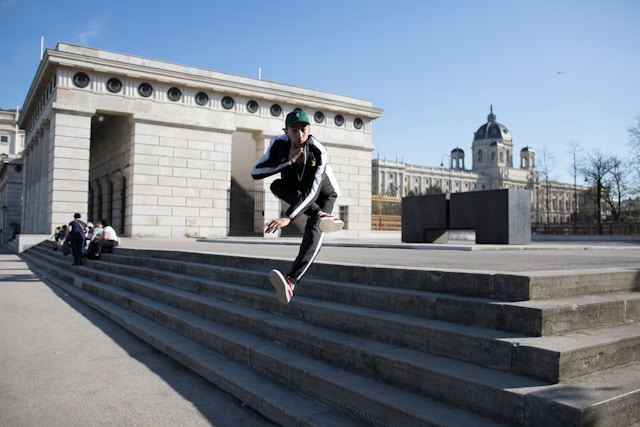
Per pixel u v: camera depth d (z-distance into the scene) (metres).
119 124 30.81
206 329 5.45
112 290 9.47
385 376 3.41
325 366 3.88
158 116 27.94
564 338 3.06
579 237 34.97
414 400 3.04
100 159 35.75
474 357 3.19
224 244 17.50
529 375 2.85
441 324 3.60
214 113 29.98
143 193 27.41
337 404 3.41
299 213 3.54
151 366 5.06
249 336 5.05
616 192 44.81
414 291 4.20
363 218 36.12
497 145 145.25
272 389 3.88
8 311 8.40
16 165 58.09
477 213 14.36
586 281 3.87
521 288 3.45
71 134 25.58
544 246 12.91
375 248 13.96
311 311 4.72
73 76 25.69
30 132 36.88
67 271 14.45
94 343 6.13
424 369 3.12
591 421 2.35
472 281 3.82
